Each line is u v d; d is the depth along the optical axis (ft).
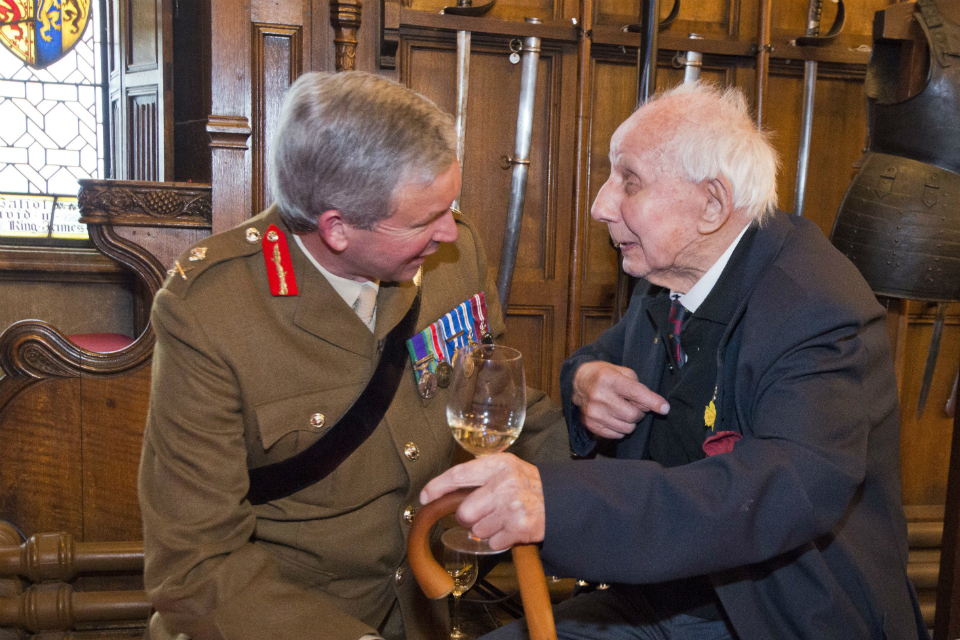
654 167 3.67
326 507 3.93
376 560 4.03
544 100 7.34
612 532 2.91
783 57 7.50
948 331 8.16
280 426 3.75
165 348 3.61
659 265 3.86
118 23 11.30
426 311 4.27
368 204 3.39
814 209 8.03
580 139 7.12
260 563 3.49
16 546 6.50
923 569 7.38
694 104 3.73
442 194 3.49
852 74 7.80
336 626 3.26
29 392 6.61
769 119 7.79
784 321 3.46
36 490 6.68
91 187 6.67
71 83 12.11
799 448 3.11
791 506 2.99
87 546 6.62
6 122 11.84
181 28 9.86
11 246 11.43
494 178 7.35
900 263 5.99
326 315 3.89
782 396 3.30
